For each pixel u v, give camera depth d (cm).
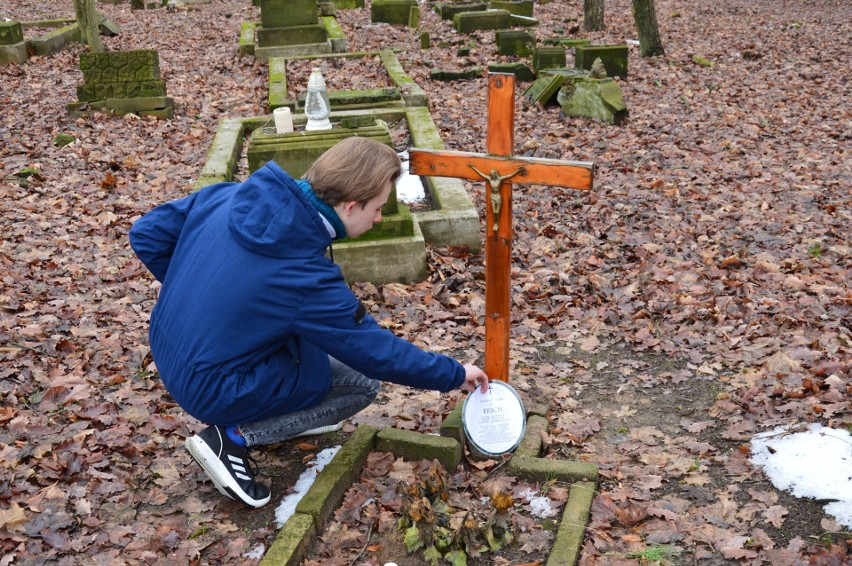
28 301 470
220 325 252
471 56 1323
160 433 337
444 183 628
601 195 687
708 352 408
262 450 321
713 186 700
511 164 287
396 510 283
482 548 263
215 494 296
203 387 258
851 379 355
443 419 345
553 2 2084
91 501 290
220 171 677
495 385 308
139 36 1545
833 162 754
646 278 504
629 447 324
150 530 276
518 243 586
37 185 688
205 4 2056
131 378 387
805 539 261
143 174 730
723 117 938
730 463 307
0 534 268
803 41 1438
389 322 458
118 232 589
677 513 280
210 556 264
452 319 465
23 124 881
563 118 951
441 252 556
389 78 1129
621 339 430
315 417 290
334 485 284
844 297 458
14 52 1212
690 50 1399
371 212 259
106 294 489
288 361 269
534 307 477
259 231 245
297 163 545
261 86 1130
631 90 1095
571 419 347
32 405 358
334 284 251
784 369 374
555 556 253
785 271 511
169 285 267
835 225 592
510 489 294
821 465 292
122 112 923
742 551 254
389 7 1686
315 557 262
